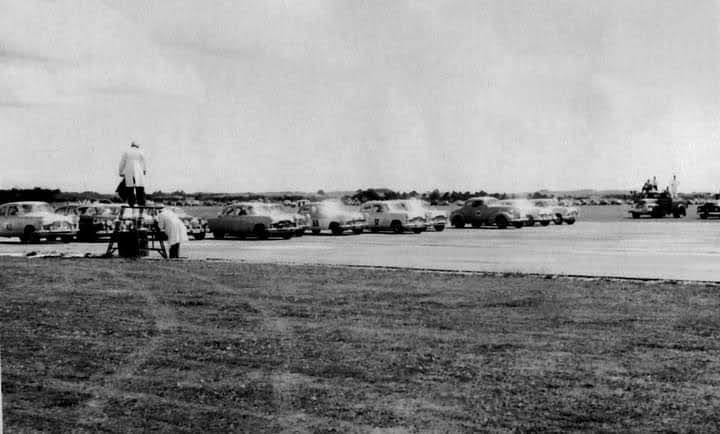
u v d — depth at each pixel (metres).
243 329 8.37
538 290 11.50
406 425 4.91
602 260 17.59
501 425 4.89
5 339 7.85
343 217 33.88
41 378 6.21
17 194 30.72
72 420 5.09
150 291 11.78
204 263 17.00
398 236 32.03
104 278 13.77
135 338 7.89
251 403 5.45
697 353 6.93
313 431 4.81
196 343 7.59
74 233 29.16
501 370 6.34
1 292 11.74
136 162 19.45
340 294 11.23
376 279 13.25
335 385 5.92
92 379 6.18
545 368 6.40
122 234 19.33
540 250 21.42
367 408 5.30
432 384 5.92
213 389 5.84
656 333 7.91
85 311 9.76
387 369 6.43
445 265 16.50
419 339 7.70
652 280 12.63
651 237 28.31
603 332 8.00
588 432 4.73
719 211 49.72
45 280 13.49
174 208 31.23
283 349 7.27
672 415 5.06
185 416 5.16
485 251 21.25
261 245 25.83
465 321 8.76
